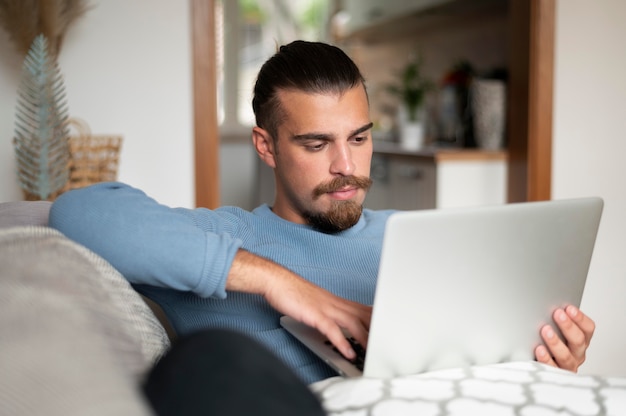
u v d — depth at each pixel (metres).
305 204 1.36
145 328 0.92
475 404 0.85
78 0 2.38
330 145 1.32
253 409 0.57
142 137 2.66
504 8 4.08
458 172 3.46
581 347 1.14
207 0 2.67
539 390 0.89
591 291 3.28
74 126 2.57
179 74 2.68
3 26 2.29
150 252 0.99
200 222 1.29
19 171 2.21
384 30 5.25
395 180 4.01
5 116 2.46
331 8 5.76
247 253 1.06
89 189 1.10
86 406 0.50
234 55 5.64
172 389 0.59
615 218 3.31
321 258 1.34
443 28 4.79
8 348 0.54
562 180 3.24
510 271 0.99
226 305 1.26
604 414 0.83
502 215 0.94
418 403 0.86
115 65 2.61
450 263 0.92
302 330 1.14
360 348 1.03
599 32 3.22
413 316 0.93
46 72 2.17
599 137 3.27
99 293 0.81
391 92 4.48
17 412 0.49
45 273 0.74
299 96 1.31
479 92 3.62
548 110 3.18
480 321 1.00
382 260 0.87
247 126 5.68
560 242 1.03
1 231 0.86
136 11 2.61
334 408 0.87
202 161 2.72
